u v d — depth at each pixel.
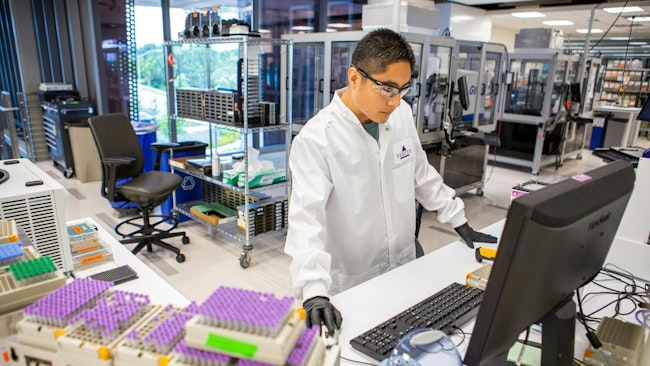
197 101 3.17
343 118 1.34
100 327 0.63
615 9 6.50
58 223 1.35
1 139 4.47
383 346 0.98
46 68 5.29
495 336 0.73
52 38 5.20
